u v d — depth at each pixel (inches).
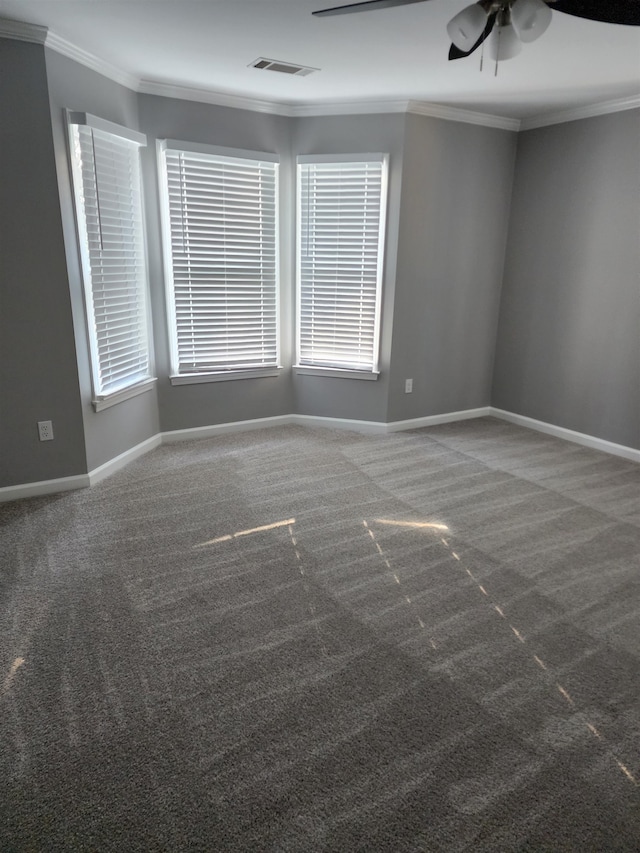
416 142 156.8
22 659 78.7
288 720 69.4
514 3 71.1
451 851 54.6
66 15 97.3
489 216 177.5
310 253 169.3
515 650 82.0
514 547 110.7
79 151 120.6
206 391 167.9
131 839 55.3
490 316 189.5
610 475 147.6
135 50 115.0
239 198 157.4
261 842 55.1
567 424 175.0
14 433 122.8
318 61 119.8
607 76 127.4
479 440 173.9
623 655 81.4
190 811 58.1
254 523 118.4
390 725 68.9
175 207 149.6
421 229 165.8
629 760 64.6
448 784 61.4
